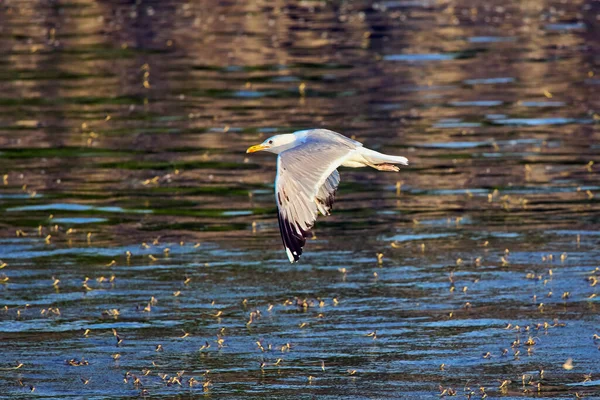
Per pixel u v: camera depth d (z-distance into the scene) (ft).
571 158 63.46
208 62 91.20
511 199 56.13
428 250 48.73
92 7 117.91
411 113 74.08
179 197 57.41
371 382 35.55
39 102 78.43
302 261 47.57
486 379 35.70
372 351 38.11
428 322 40.55
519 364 36.91
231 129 70.54
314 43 98.73
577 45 96.58
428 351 38.04
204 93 80.64
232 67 89.25
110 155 65.26
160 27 106.73
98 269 46.88
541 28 105.29
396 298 43.04
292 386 35.35
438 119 72.38
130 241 50.70
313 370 36.63
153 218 54.13
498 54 93.25
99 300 43.27
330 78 85.05
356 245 49.65
